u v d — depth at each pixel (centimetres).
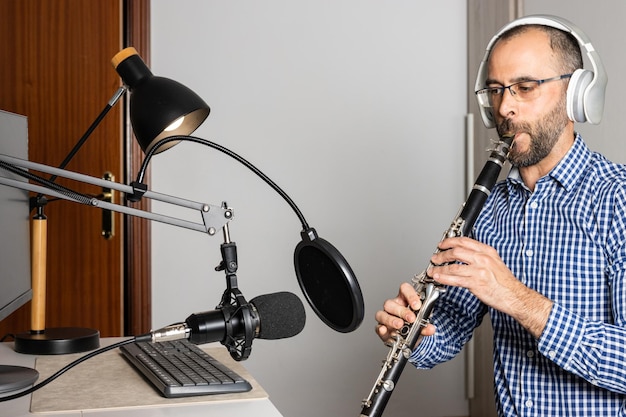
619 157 293
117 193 340
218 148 139
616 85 294
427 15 379
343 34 371
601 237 169
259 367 367
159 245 356
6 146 162
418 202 381
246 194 364
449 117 383
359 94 374
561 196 175
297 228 369
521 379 177
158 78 153
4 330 327
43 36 335
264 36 363
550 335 154
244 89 362
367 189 376
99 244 339
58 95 337
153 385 150
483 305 196
